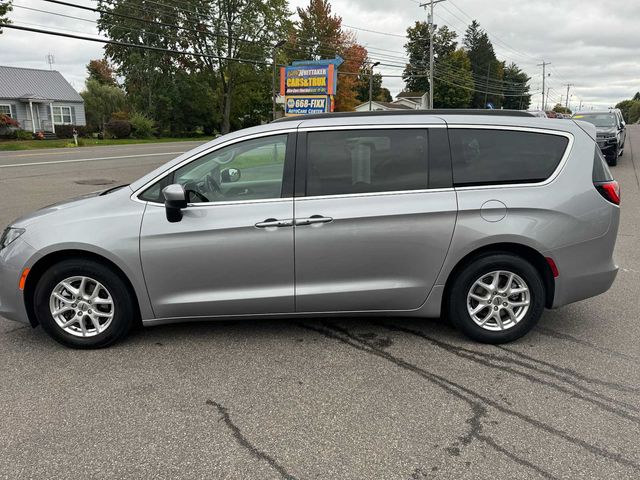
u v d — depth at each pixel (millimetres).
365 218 3705
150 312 3842
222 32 49438
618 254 6727
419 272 3816
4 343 4035
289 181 3770
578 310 4703
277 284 3809
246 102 56969
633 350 3855
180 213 3701
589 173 3826
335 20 58969
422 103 70250
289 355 3793
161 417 2990
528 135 3863
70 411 3053
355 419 2965
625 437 2781
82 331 3873
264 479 2471
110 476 2488
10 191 12734
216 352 3844
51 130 42031
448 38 80500
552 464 2562
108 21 49094
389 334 4164
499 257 3799
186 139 45781
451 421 2941
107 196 3889
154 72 51188
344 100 56938
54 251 3707
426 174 3789
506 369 3562
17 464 2576
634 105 130375
